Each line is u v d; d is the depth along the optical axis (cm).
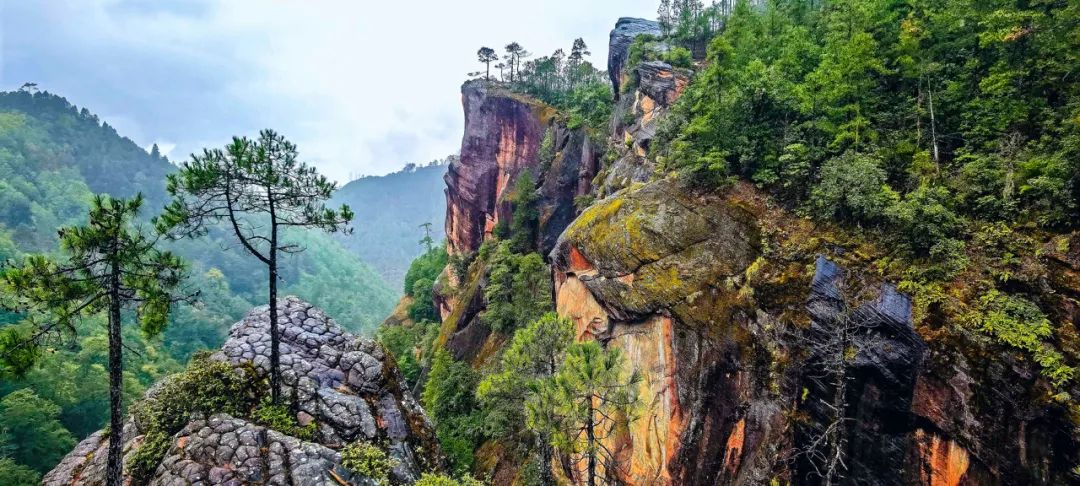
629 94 5012
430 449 1878
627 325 2450
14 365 1195
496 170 7019
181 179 1487
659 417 2223
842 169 2084
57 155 15662
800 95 2447
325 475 1405
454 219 7744
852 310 1777
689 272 2262
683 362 2162
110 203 1272
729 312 2100
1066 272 1555
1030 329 1491
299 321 2045
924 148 2200
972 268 1702
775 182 2389
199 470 1366
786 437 1852
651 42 5503
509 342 4216
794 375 1873
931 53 2311
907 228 1852
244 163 1509
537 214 5559
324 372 1842
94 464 1484
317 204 1722
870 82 2312
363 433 1653
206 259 13875
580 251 2714
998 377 1491
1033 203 1738
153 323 1423
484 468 2980
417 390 5066
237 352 1822
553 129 6050
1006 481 1429
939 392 1586
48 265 1239
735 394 2011
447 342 5300
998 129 1991
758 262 2136
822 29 3278
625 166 4134
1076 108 1772
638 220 2503
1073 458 1333
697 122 2641
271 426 1566
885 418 1684
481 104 7275
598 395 1598
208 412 1577
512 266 4934
